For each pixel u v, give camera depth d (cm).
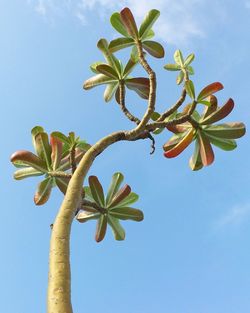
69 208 71
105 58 107
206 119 106
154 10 103
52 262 62
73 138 102
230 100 105
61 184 106
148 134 96
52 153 104
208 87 100
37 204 108
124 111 102
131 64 106
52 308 57
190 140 106
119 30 105
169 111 99
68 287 60
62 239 66
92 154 82
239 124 108
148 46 105
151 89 93
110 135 87
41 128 108
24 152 104
